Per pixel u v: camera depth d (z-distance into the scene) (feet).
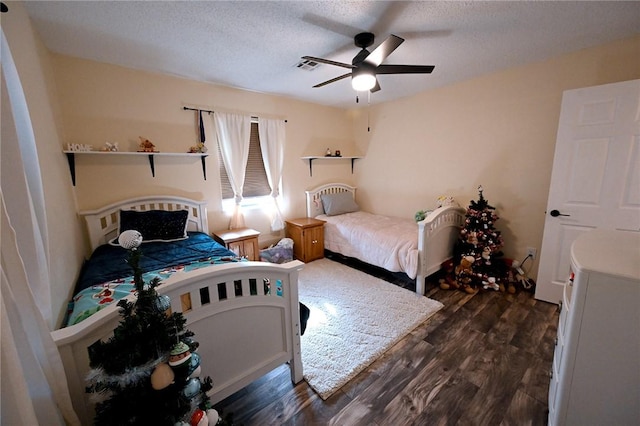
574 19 6.25
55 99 7.39
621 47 7.30
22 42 5.08
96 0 5.25
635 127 6.75
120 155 8.96
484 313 8.05
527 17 6.14
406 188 13.44
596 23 6.43
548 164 8.96
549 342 6.63
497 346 6.54
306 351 6.45
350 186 15.69
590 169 7.48
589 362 3.48
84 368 3.26
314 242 12.73
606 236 4.54
